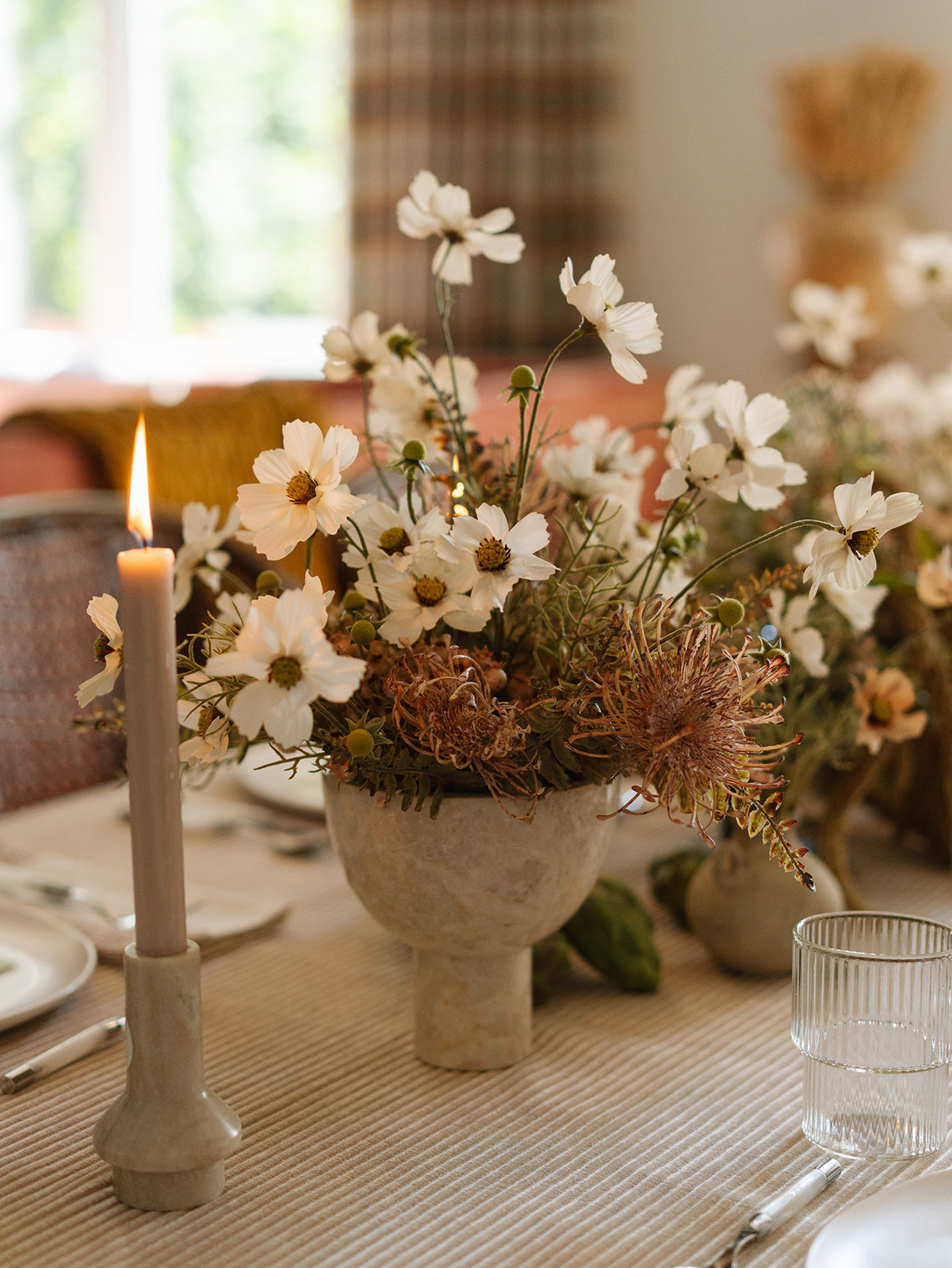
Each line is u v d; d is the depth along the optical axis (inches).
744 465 30.0
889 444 54.7
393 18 146.6
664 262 153.5
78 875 39.8
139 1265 22.4
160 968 23.5
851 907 39.1
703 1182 25.1
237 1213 24.0
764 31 142.5
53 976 32.7
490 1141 26.6
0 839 42.9
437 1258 22.6
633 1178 25.3
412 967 34.9
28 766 67.7
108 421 70.9
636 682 24.9
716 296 150.8
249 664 23.0
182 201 192.7
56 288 199.3
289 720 22.9
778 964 34.5
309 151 184.2
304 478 25.7
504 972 29.5
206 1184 24.2
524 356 148.9
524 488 30.8
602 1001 33.5
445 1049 29.7
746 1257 22.7
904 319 128.6
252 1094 28.5
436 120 148.9
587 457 32.0
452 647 26.3
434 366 34.7
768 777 27.8
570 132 148.9
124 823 45.0
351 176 151.1
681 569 32.6
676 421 33.4
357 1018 32.3
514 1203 24.4
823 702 40.9
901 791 44.3
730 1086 29.0
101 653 26.9
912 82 115.9
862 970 25.9
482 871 27.5
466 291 148.9
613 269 27.3
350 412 86.5
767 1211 23.5
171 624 23.1
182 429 73.5
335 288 183.0
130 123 189.8
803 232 119.4
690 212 150.8
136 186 191.9
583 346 150.6
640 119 152.0
